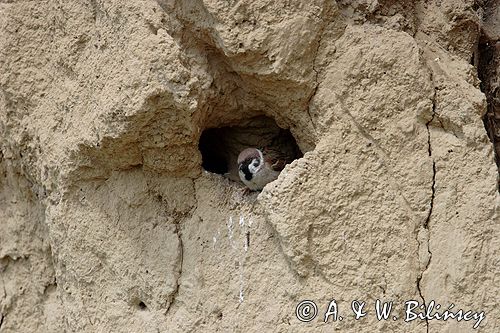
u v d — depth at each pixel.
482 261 6.72
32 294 8.33
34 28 7.73
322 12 7.16
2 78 7.73
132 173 7.62
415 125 7.06
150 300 7.44
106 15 7.27
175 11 7.27
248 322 7.07
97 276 7.61
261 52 7.11
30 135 7.78
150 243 7.52
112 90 7.05
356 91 7.15
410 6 7.58
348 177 7.02
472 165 6.96
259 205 7.33
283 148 8.38
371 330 6.74
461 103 7.08
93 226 7.61
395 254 6.87
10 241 8.40
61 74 7.58
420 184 6.96
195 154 7.51
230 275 7.26
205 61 7.41
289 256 6.93
